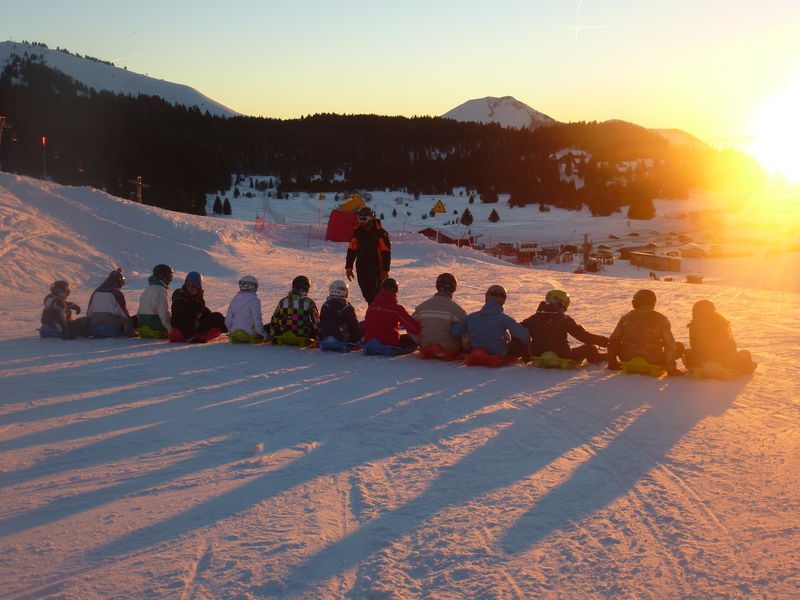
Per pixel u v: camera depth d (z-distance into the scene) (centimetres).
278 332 1177
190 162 19175
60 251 2667
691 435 664
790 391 844
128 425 712
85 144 18550
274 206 17900
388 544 441
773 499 506
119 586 394
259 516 488
